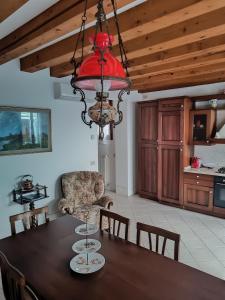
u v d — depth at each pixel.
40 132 3.62
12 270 1.33
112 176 6.06
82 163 4.29
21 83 3.38
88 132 4.34
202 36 2.16
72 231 2.18
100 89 1.24
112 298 1.31
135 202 5.08
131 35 2.12
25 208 3.52
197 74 3.73
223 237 3.51
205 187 4.27
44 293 1.36
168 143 4.69
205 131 4.39
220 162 4.55
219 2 1.55
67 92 3.68
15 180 3.39
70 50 2.55
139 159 5.29
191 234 3.61
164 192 4.87
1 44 2.70
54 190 3.89
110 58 1.19
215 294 1.33
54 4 1.89
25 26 2.27
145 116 5.06
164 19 1.80
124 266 1.60
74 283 1.44
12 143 3.31
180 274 1.51
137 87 4.85
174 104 4.52
